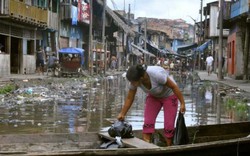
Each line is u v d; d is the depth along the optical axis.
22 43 34.41
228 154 6.52
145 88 7.64
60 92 20.19
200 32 69.56
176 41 116.88
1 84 21.73
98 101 16.86
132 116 12.75
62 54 33.12
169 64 60.00
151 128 7.88
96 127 10.58
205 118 12.48
